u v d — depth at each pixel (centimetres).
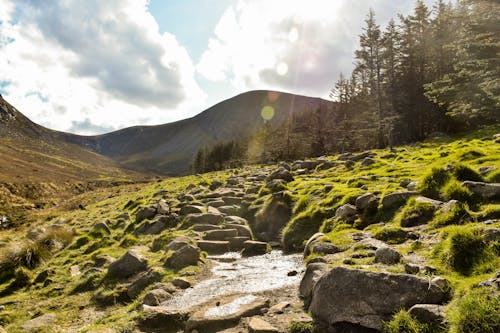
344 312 629
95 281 1220
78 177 16625
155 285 1046
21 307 1105
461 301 530
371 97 6231
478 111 2653
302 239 1396
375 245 973
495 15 2561
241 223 1791
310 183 2147
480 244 705
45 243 1806
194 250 1250
